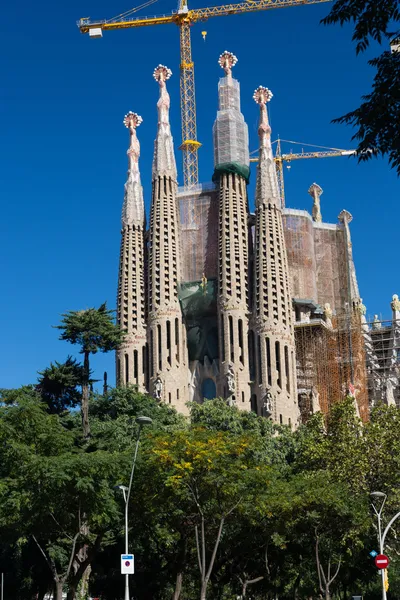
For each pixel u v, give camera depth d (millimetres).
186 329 148000
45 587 76500
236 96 152875
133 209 153500
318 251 159625
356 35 24766
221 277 143750
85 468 50719
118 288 150375
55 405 90875
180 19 183250
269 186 147000
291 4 181500
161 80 157875
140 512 57969
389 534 70250
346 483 68125
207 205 151625
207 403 102875
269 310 139750
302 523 63562
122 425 86375
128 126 160125
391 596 98750
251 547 65125
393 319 168125
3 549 73375
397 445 70375
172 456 53438
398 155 24297
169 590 82312
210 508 56969
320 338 145875
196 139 180875
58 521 55344
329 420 79000
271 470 58781
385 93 24391
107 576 74875
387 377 161125
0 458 56812
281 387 137500
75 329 86938
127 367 145625
